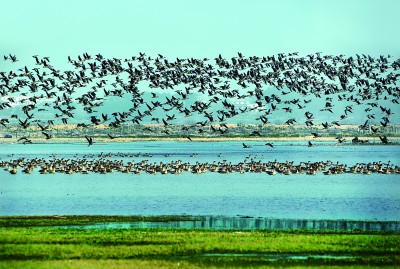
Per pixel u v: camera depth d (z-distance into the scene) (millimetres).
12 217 91125
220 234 76250
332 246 69750
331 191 129500
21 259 63188
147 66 118312
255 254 66250
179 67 119312
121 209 103562
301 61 122375
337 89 122250
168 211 100750
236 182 149250
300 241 72000
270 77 120125
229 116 122000
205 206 106750
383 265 61875
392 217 94625
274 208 104125
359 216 95562
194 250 67438
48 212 100500
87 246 69188
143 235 75438
